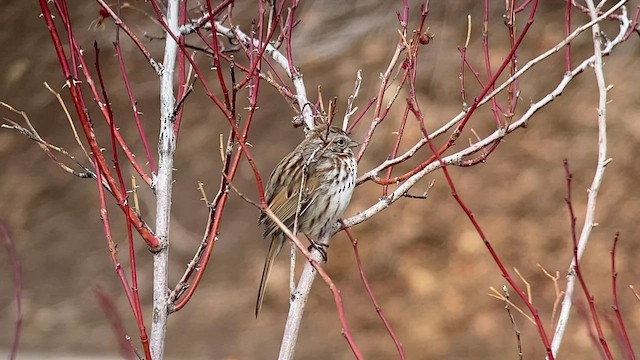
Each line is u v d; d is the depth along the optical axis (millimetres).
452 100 18297
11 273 16203
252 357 14078
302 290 5512
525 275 15625
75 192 18016
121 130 18828
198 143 18422
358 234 16531
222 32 6434
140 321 4453
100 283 15922
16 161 18672
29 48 20250
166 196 5137
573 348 13852
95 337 14328
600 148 5285
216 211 4949
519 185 17156
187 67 11445
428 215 16719
